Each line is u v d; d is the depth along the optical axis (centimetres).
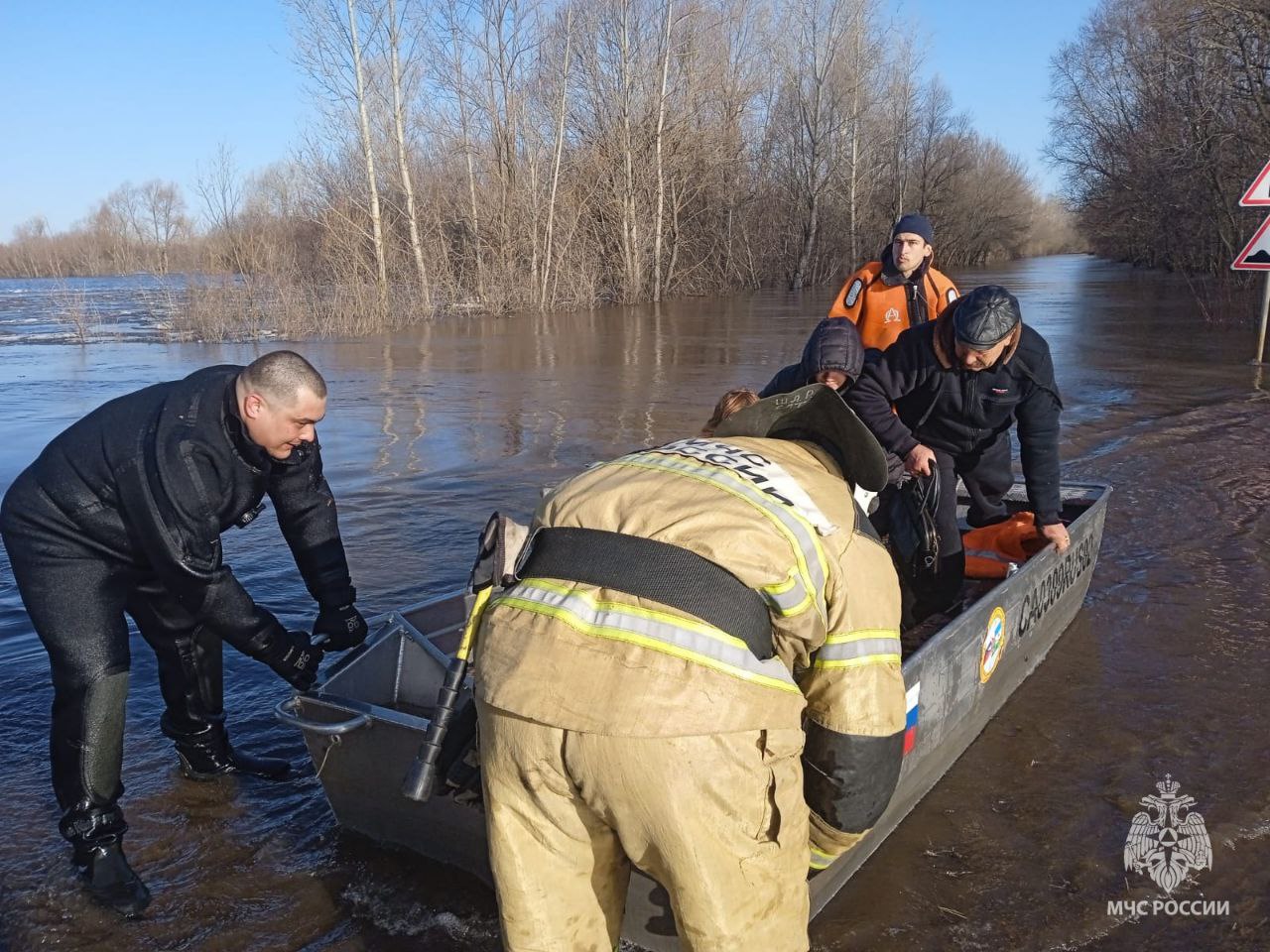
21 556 297
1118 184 3138
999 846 321
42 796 352
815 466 244
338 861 314
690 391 1187
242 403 291
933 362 418
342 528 647
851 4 3478
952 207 4938
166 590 335
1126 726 393
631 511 214
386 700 359
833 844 235
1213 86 2003
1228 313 1922
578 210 2617
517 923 209
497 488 742
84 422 304
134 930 285
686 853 195
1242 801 341
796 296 3131
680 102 2969
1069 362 1354
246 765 368
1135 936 280
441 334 1953
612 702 195
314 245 2317
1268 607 501
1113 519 649
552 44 2669
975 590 484
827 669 219
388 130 2439
